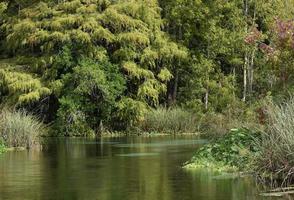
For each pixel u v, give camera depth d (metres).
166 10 37.75
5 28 37.31
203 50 37.84
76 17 32.97
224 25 38.41
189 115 32.62
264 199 10.11
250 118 27.27
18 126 21.97
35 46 35.22
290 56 17.05
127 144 23.56
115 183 12.22
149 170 14.34
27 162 16.59
